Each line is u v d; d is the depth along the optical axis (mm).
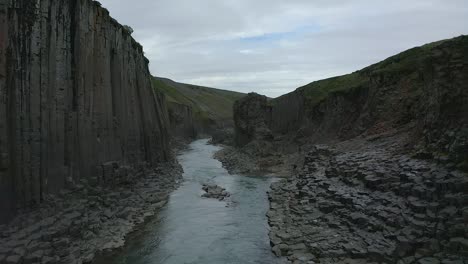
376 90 53719
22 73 24406
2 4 22719
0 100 22453
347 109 63469
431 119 31406
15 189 23609
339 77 84000
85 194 30719
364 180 31375
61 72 28906
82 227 26781
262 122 93438
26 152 24500
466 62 28578
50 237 23188
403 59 58344
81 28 31859
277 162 68625
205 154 97812
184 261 25141
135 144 46938
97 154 34750
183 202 40844
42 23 26516
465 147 25047
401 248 21609
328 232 27312
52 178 27281
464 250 19594
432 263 19672
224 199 42469
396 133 43719
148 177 48312
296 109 88750
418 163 29047
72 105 30844
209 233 30672
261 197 43625
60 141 28375
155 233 30438
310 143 69625
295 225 30547
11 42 23547
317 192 35656
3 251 20141
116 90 41875
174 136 124875
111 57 41656
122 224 31359
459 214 21250
